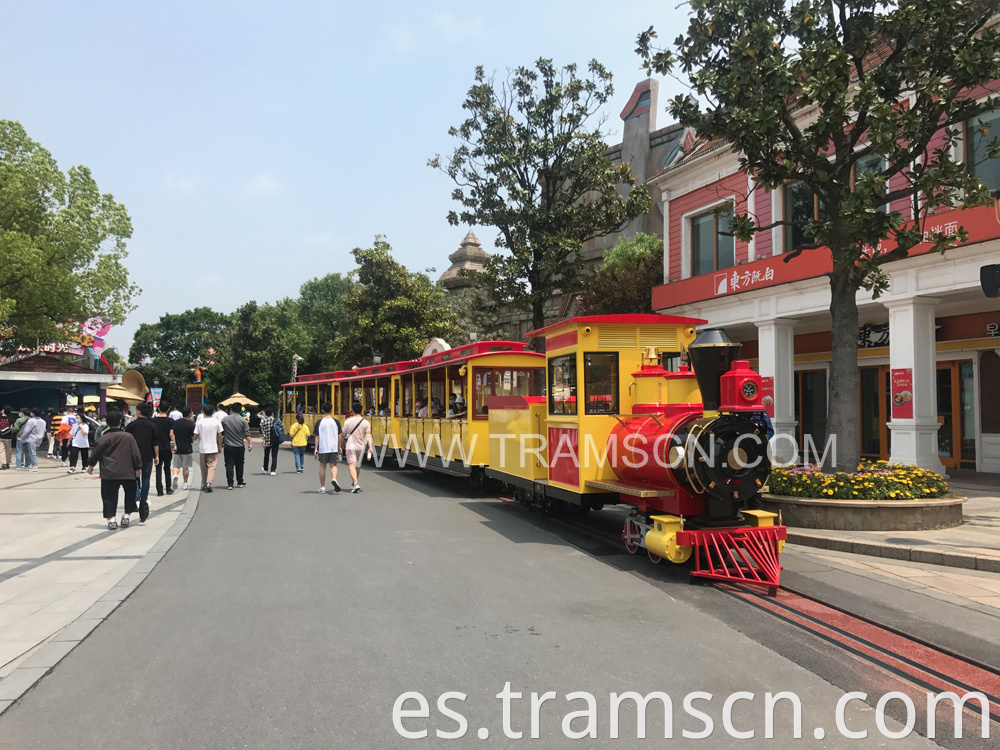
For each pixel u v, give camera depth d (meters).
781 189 16.59
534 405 10.45
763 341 16.58
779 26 9.09
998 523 9.14
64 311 24.03
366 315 31.45
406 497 13.34
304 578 6.95
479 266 40.91
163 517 10.85
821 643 5.04
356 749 3.49
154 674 4.50
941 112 8.67
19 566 7.47
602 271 22.78
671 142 31.09
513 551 8.21
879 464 9.98
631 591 6.45
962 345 15.31
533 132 20.25
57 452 24.09
